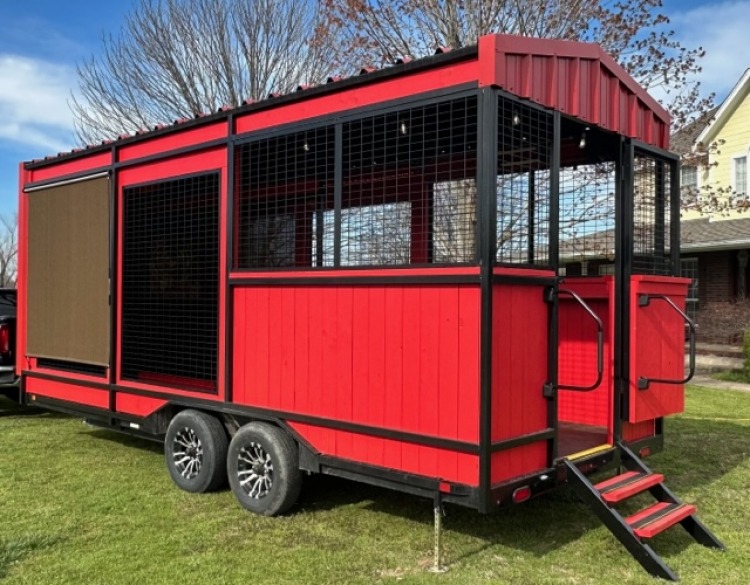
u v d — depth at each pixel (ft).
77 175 20.48
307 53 45.16
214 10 45.37
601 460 14.10
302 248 15.11
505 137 12.78
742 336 40.55
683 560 12.78
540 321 12.67
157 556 12.63
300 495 16.48
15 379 25.40
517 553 13.01
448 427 11.84
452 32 31.53
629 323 15.01
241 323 15.83
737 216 50.62
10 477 18.02
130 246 18.76
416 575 11.85
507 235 13.30
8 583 11.35
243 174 15.97
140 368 18.45
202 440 16.46
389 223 14.55
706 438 23.27
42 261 21.95
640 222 16.28
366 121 13.50
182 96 46.32
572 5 32.17
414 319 12.41
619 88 15.07
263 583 11.51
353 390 13.41
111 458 20.25
